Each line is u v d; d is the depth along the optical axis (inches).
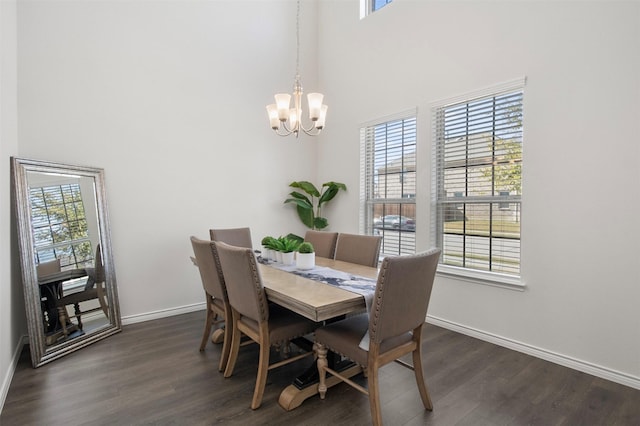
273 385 87.2
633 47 84.6
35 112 112.3
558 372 93.5
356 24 163.8
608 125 88.7
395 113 144.9
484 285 115.3
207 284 100.1
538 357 102.2
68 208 112.3
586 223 92.9
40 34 113.2
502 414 75.2
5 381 84.0
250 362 100.1
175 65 141.7
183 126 143.9
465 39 119.6
